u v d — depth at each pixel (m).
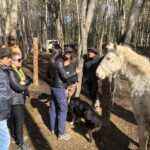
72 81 3.44
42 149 2.92
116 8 10.36
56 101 3.09
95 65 3.69
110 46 2.63
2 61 2.24
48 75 3.16
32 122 3.49
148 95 2.38
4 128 2.21
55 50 3.18
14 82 2.56
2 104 2.16
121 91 4.73
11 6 5.04
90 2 3.78
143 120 2.48
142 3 3.64
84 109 3.15
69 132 3.25
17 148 2.88
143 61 2.49
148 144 2.78
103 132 3.29
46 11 15.27
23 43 10.95
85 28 3.82
